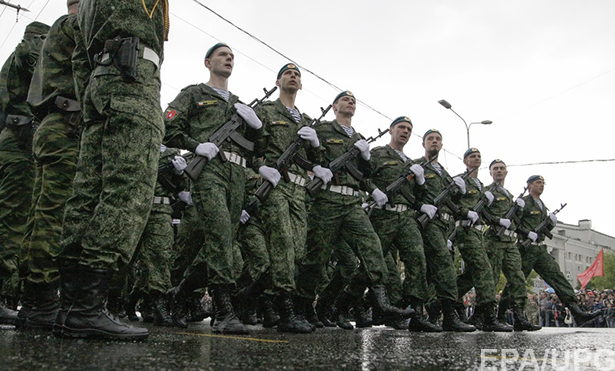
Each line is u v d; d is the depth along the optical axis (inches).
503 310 330.6
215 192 180.5
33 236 138.6
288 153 222.4
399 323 299.1
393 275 300.4
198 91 195.6
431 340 163.8
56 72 142.1
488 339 179.0
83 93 126.0
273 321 262.4
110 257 107.0
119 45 111.7
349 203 235.5
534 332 284.8
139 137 111.7
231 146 191.8
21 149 165.9
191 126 191.8
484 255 300.2
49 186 139.9
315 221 235.5
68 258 111.8
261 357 89.3
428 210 268.7
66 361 73.5
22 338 104.9
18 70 165.5
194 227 235.3
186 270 223.0
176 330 186.5
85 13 117.6
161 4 122.0
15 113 165.9
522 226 363.9
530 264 358.9
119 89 111.9
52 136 140.6
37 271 137.9
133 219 110.0
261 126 203.0
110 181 109.6
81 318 104.7
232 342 120.9
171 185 217.2
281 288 207.5
